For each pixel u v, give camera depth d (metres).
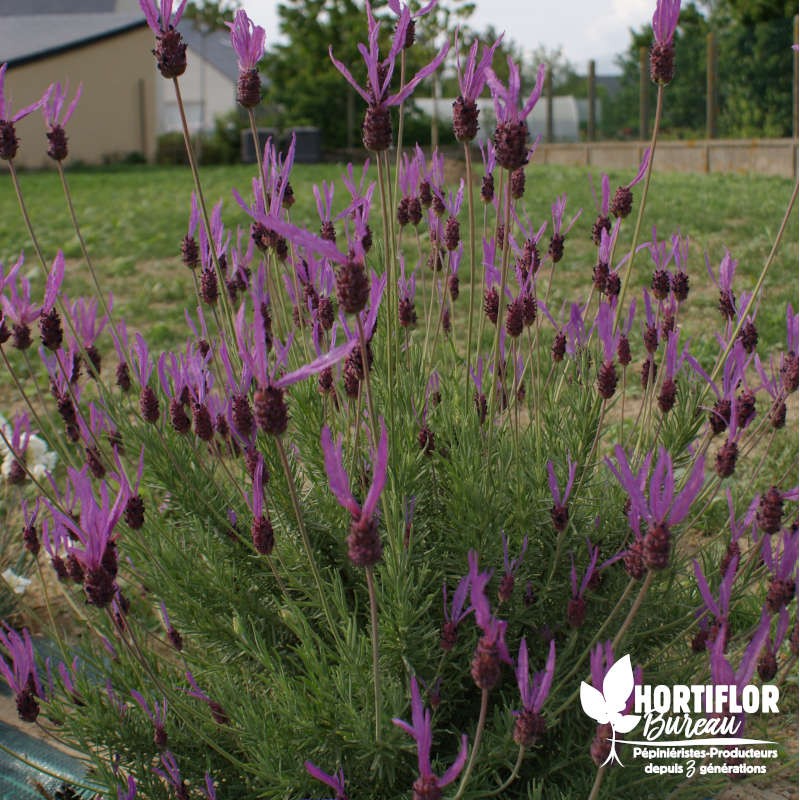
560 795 2.05
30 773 2.56
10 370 2.23
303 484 2.65
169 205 15.59
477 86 1.89
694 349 5.12
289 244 2.48
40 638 3.18
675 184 15.95
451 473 2.21
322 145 32.91
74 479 1.46
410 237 9.78
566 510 2.05
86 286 9.16
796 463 3.77
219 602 2.42
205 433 2.10
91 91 33.12
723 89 19.45
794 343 2.04
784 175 17.44
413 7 1.85
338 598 2.10
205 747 2.23
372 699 1.96
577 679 2.20
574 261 8.99
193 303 8.21
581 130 25.83
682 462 2.55
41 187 21.67
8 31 34.94
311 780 1.98
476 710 2.28
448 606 2.22
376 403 2.47
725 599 1.44
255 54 1.93
